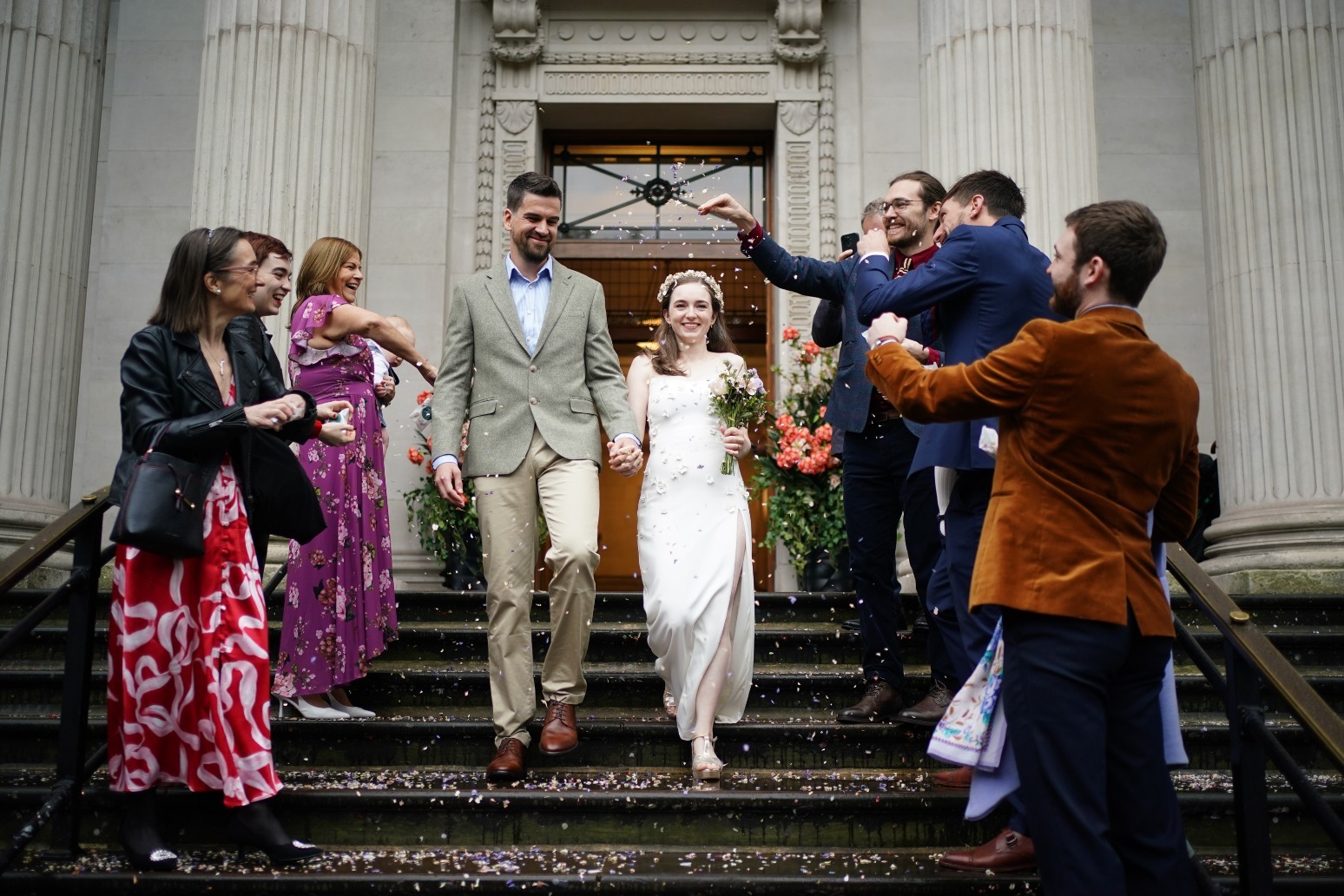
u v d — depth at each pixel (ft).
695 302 14.42
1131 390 8.69
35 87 21.94
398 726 13.29
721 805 11.58
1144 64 29.94
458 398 13.34
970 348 10.78
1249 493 20.54
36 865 10.77
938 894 10.11
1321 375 20.26
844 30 29.60
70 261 22.29
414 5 29.53
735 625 13.62
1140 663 8.83
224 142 21.39
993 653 9.51
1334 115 21.04
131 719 10.64
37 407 21.38
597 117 29.81
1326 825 8.69
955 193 11.72
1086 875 8.21
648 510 13.69
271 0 21.86
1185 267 29.12
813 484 22.33
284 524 11.57
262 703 10.89
